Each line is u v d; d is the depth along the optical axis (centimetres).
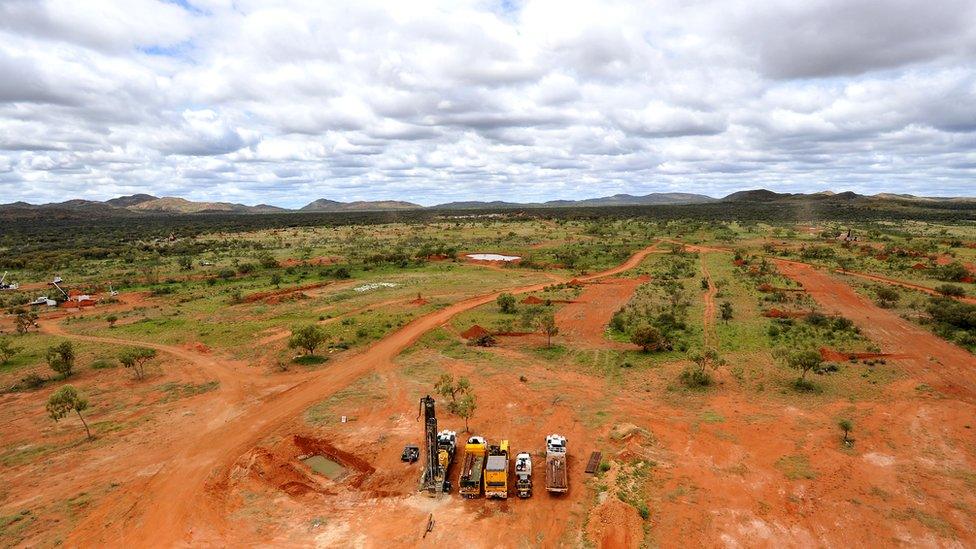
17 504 3681
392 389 5594
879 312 7950
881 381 5247
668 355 6228
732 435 4278
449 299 9694
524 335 7431
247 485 3881
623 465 3859
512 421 4738
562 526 3275
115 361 6756
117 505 3650
